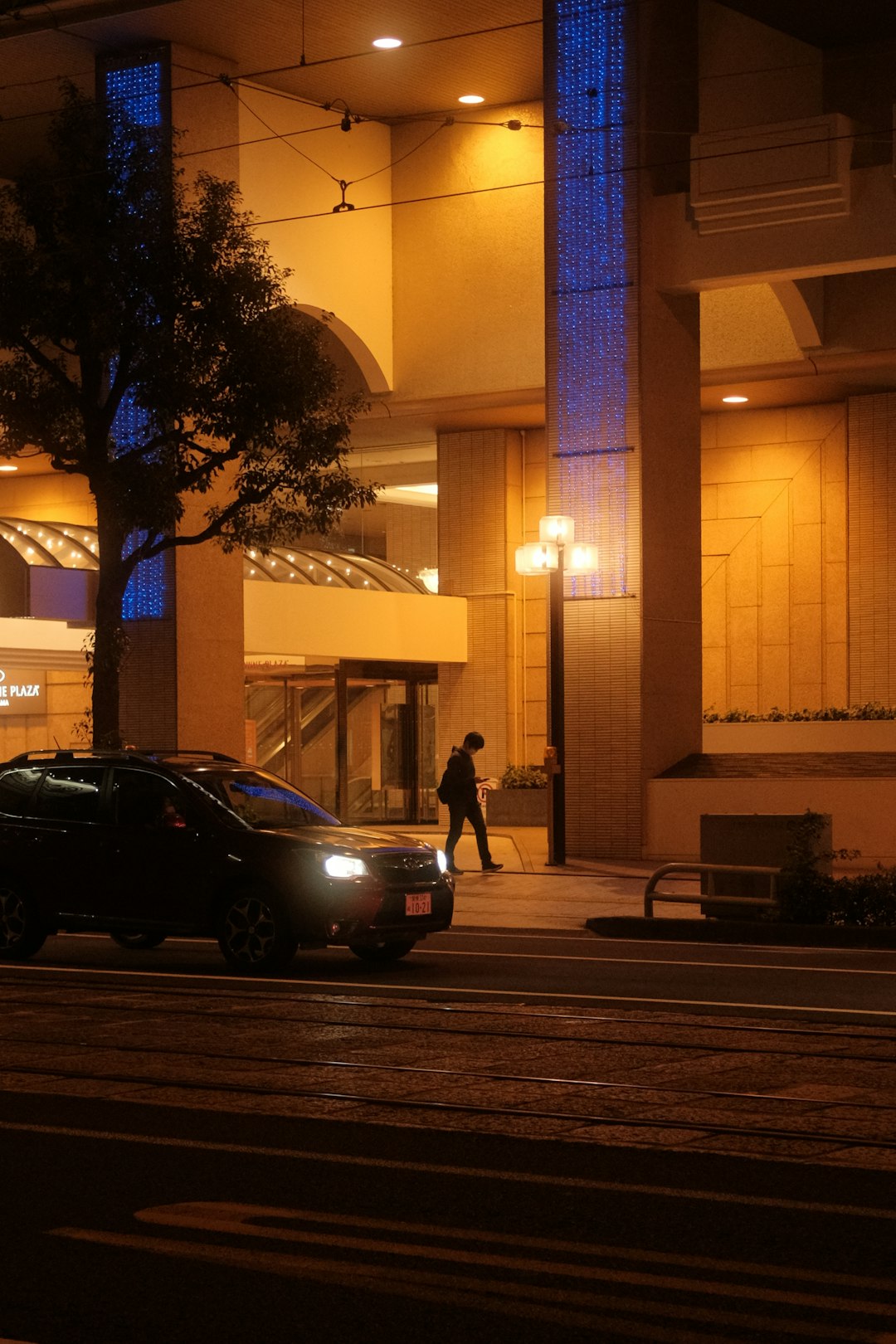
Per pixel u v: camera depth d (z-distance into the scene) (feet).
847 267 89.45
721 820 65.72
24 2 98.17
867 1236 22.99
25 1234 23.07
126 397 101.14
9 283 78.95
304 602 115.14
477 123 118.93
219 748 104.94
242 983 49.49
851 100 108.68
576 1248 22.41
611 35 93.81
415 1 96.27
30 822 56.18
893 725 106.93
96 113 84.12
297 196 113.70
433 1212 24.22
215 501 104.47
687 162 96.94
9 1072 35.58
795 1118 30.55
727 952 57.82
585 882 82.48
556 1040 38.65
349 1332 19.20
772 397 120.37
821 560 121.70
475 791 87.25
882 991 46.68
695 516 98.02
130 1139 29.17
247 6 96.27
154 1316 19.70
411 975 51.39
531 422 126.62
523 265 118.11
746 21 103.04
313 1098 32.58
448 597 128.57
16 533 106.83
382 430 128.77
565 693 94.27
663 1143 28.60
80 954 58.95
